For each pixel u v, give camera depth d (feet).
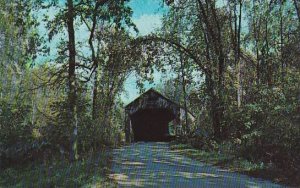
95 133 98.02
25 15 68.80
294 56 100.63
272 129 64.08
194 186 45.62
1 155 74.38
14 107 82.58
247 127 73.41
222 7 111.14
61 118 73.31
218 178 51.44
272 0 119.85
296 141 60.23
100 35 106.83
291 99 64.39
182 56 128.67
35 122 83.51
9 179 61.00
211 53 108.06
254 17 127.54
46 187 47.42
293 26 122.93
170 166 62.64
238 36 111.65
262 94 72.54
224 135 95.04
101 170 54.65
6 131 77.82
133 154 85.35
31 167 70.69
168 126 194.29
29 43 69.15
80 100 79.30
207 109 108.78
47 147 77.77
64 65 70.38
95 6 68.54
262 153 66.49
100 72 102.53
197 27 117.91
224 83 101.19
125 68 119.96
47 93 76.13
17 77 170.40
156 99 176.76
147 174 53.83
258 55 127.03
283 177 51.39
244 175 54.19
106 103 118.73
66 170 55.67
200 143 103.04
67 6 67.05
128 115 175.83
